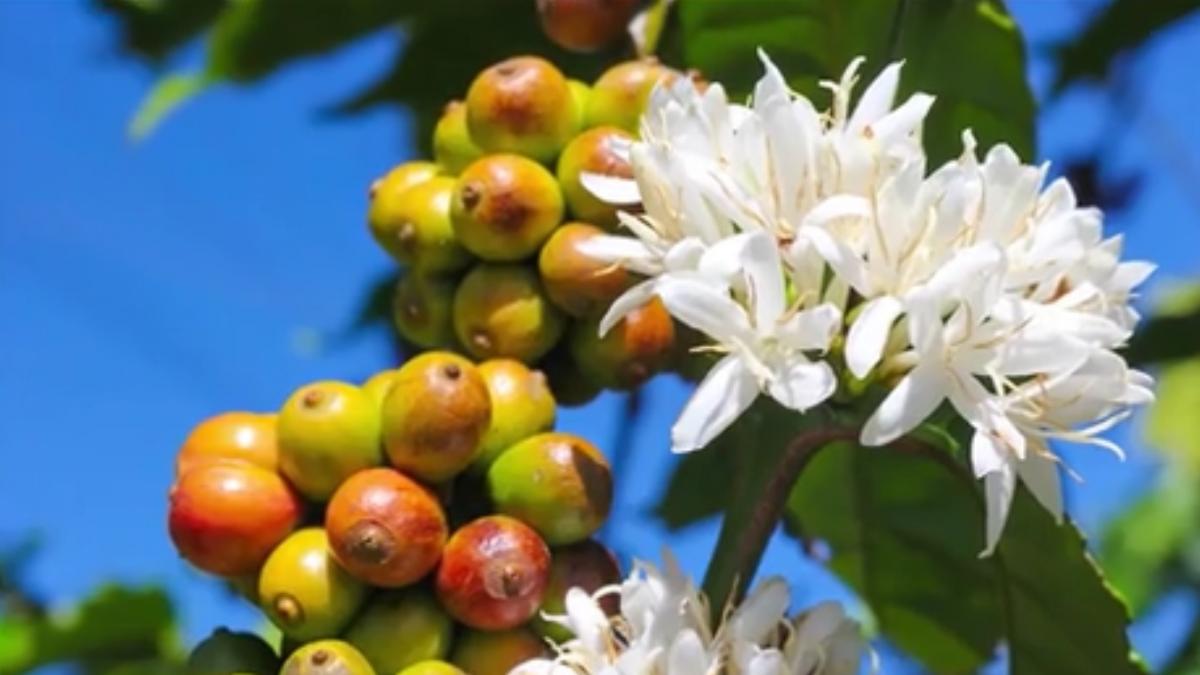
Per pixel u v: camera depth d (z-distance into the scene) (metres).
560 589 0.52
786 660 0.51
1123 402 0.50
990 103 0.57
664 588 0.51
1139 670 0.56
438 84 0.64
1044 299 0.51
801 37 0.58
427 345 0.54
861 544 0.61
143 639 0.70
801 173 0.51
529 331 0.53
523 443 0.52
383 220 0.54
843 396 0.52
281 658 0.52
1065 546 0.55
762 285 0.50
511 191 0.53
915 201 0.50
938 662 0.62
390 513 0.50
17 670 0.70
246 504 0.51
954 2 0.57
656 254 0.51
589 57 0.60
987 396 0.50
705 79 0.58
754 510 0.53
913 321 0.50
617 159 0.53
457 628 0.51
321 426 0.51
